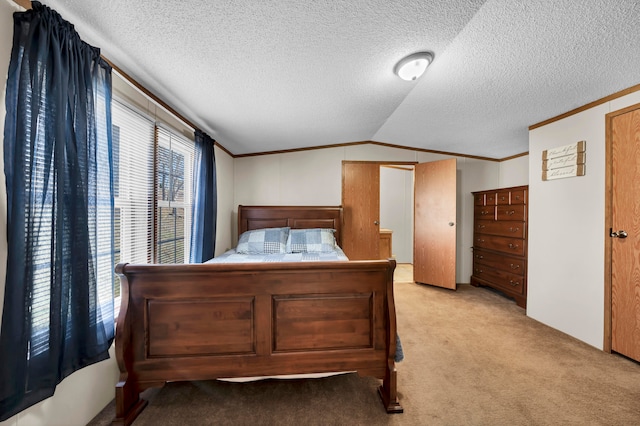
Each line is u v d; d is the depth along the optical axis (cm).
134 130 171
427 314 277
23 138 94
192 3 107
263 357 140
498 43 143
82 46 116
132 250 170
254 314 139
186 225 243
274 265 137
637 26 127
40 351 103
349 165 379
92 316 120
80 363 116
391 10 118
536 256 259
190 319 136
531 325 248
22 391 94
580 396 152
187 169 242
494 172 405
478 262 373
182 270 133
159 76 164
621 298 192
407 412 140
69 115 110
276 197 368
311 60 155
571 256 226
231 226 356
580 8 118
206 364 137
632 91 185
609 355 195
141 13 112
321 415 138
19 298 92
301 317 142
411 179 557
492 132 296
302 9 114
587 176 213
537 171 258
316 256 263
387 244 504
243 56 147
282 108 225
